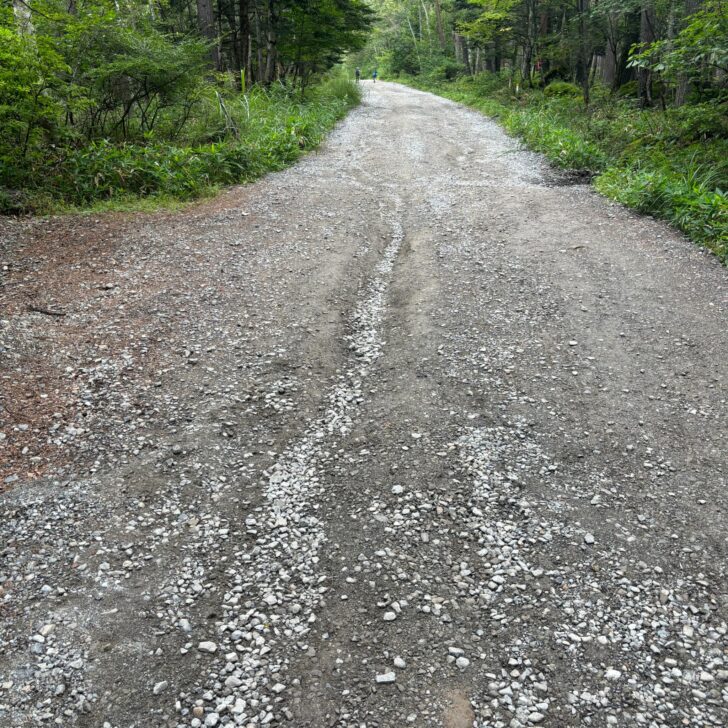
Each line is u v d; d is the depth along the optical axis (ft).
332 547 10.33
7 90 26.61
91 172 28.94
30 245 22.31
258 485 11.64
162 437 12.71
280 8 66.08
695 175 30.19
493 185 33.71
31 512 10.66
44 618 8.86
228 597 9.38
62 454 12.09
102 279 19.77
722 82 36.63
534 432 13.19
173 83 35.68
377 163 39.58
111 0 35.91
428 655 8.50
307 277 20.48
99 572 9.66
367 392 14.66
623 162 36.83
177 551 10.14
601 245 23.56
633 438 13.06
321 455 12.52
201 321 17.40
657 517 11.04
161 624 8.88
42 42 27.86
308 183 33.47
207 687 8.02
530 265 21.76
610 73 73.56
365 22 76.43
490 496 11.42
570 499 11.39
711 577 9.86
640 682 8.20
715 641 8.82
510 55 98.89
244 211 27.50
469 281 20.42
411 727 7.55
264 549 10.27
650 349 16.40
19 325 16.29
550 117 53.83
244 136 40.40
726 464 12.34
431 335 16.94
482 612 9.19
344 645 8.64
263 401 14.05
